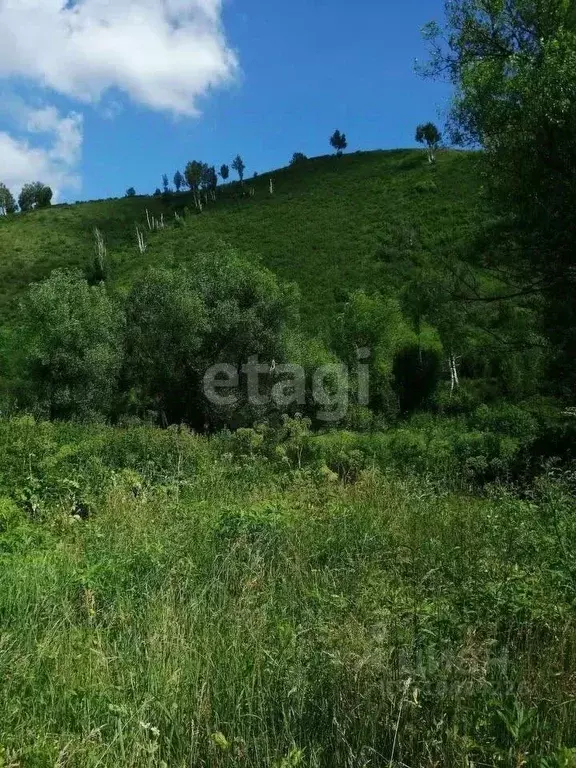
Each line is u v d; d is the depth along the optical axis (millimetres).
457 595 4199
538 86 12883
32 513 8945
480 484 12117
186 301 26609
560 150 12852
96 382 29250
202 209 94125
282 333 28688
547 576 4543
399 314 33938
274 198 88625
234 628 4293
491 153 14438
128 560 5730
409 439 14719
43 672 3791
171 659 3943
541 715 3166
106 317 30125
